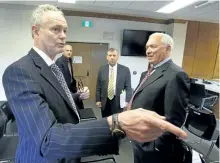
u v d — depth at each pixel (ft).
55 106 2.12
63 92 2.29
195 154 4.52
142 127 1.20
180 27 18.90
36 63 2.13
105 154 1.32
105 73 8.70
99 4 14.15
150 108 5.20
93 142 1.28
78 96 4.08
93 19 17.49
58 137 1.30
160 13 16.60
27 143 1.86
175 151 4.66
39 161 1.90
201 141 10.09
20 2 13.70
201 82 17.11
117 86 8.43
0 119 5.00
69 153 1.29
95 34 17.81
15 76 1.75
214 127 7.57
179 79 4.83
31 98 1.60
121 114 1.33
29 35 14.92
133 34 18.16
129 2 13.37
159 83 5.15
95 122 1.36
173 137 4.61
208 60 20.43
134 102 5.81
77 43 17.57
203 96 13.02
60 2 13.83
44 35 2.24
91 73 18.31
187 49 19.57
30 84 1.71
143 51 18.63
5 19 14.37
